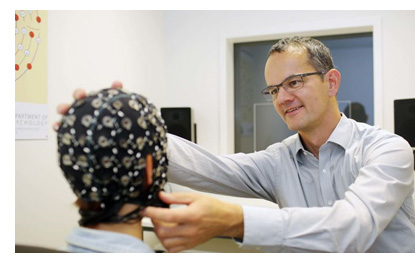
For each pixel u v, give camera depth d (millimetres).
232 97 2832
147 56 2533
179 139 1166
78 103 617
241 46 2846
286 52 1147
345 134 1170
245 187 1266
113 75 2115
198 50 2748
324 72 1148
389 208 815
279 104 1190
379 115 2309
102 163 594
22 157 1435
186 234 652
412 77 2252
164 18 2809
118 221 631
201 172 1144
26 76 1444
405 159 955
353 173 1115
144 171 630
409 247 1070
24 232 1435
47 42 1572
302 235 717
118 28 2172
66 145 605
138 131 611
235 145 2881
